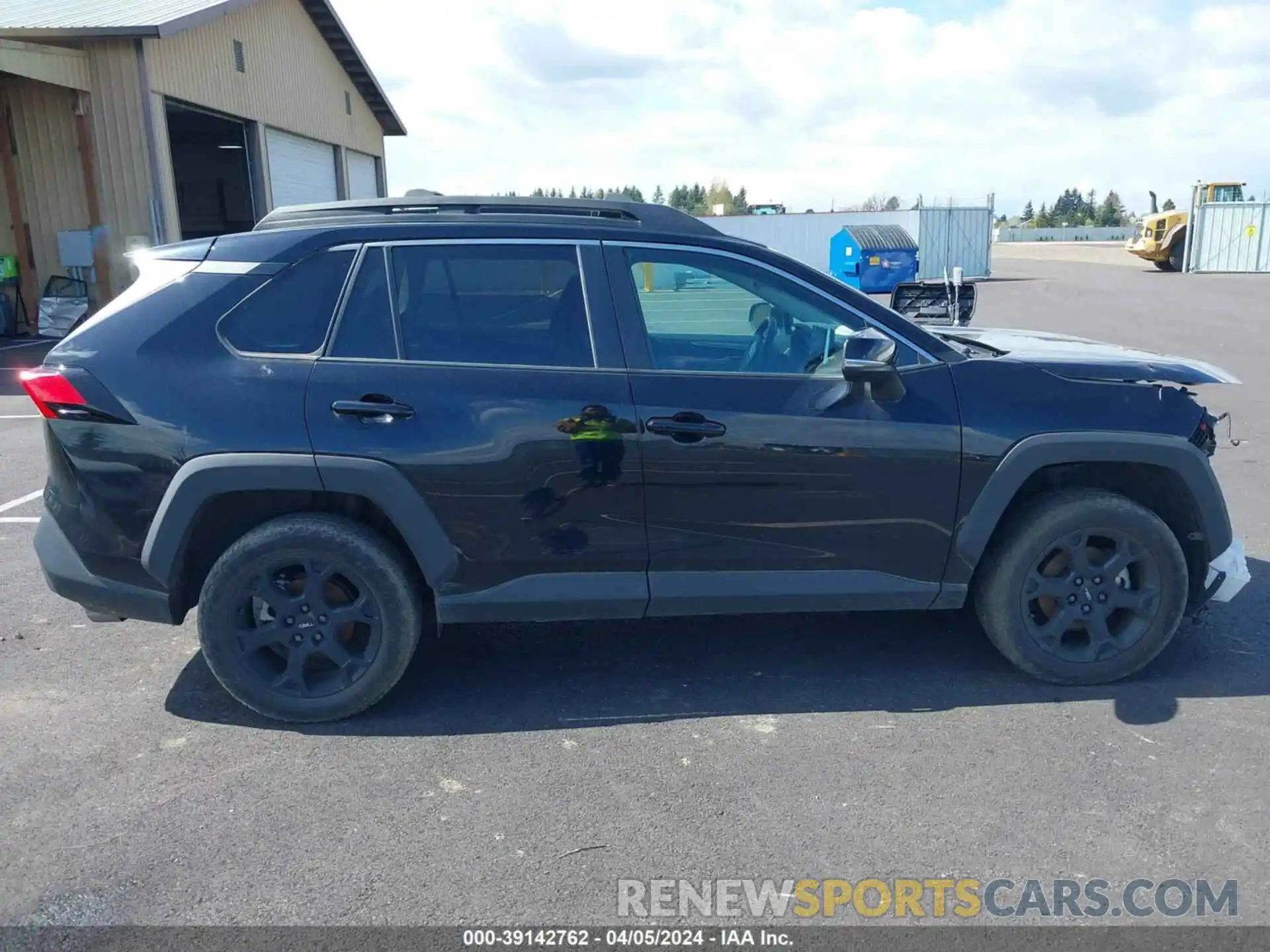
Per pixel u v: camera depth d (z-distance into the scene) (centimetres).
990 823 323
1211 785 343
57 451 385
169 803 341
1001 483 396
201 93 1742
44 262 1712
